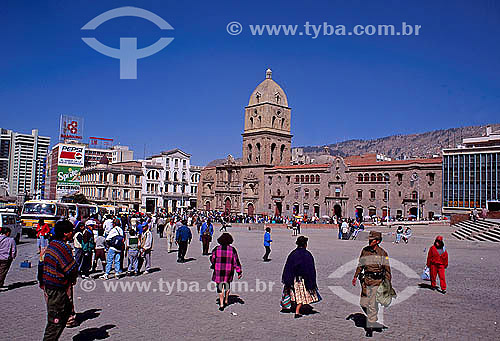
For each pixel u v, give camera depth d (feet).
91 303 49.11
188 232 87.76
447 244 133.28
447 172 280.72
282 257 97.81
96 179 390.83
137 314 44.21
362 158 357.82
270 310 46.01
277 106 401.90
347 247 128.16
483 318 43.14
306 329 39.06
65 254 33.19
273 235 191.52
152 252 106.52
